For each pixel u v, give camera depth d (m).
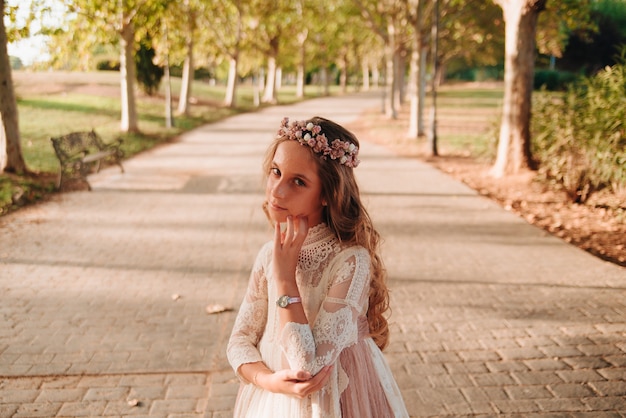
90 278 5.62
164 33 17.88
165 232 7.37
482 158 13.30
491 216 8.38
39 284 5.43
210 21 27.39
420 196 9.75
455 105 34.59
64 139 10.62
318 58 48.78
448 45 37.25
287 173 1.52
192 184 10.57
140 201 9.16
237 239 7.07
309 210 1.55
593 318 4.68
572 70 37.06
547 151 10.17
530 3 10.44
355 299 1.52
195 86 38.97
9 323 4.52
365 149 16.31
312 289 1.58
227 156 14.28
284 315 1.46
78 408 3.31
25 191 9.15
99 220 7.93
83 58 14.98
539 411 3.32
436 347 4.16
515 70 10.89
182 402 3.39
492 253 6.57
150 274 5.76
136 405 3.35
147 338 4.28
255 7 30.27
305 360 1.42
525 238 7.20
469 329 4.48
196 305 4.96
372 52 55.56
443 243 6.99
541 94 11.52
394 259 6.34
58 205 8.76
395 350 4.12
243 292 5.28
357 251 1.58
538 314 4.78
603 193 9.07
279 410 1.60
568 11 13.97
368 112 31.41
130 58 16.94
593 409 3.35
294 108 34.25
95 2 13.59
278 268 1.50
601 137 8.78
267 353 1.63
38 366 3.82
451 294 5.26
